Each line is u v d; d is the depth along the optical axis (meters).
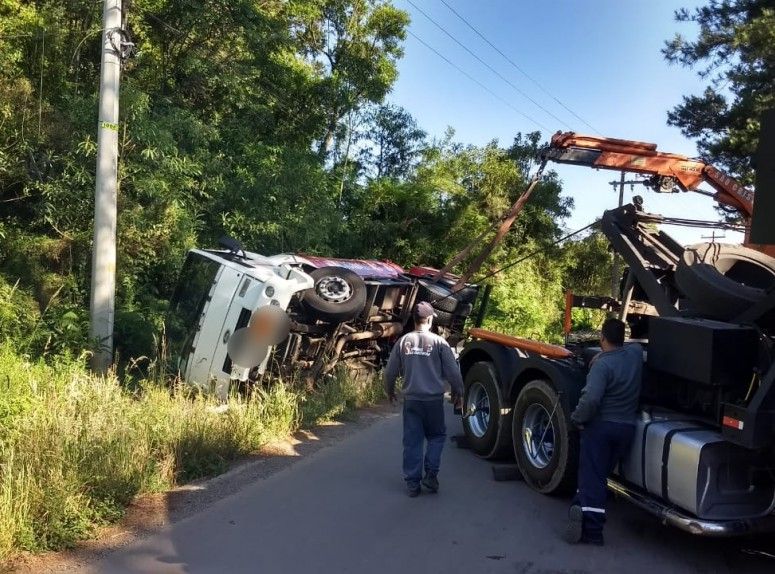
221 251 9.77
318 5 17.09
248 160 13.38
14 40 10.33
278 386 8.16
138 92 10.52
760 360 4.90
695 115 18.88
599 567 4.84
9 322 8.30
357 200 17.92
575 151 9.43
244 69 13.55
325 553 4.85
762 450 4.82
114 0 8.44
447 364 6.16
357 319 10.09
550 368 6.22
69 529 4.80
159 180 10.51
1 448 5.50
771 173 4.54
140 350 9.50
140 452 5.89
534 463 6.39
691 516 4.85
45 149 10.15
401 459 7.14
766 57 16.89
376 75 18.05
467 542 5.16
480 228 19.38
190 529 5.14
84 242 10.03
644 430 5.26
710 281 5.59
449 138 20.75
